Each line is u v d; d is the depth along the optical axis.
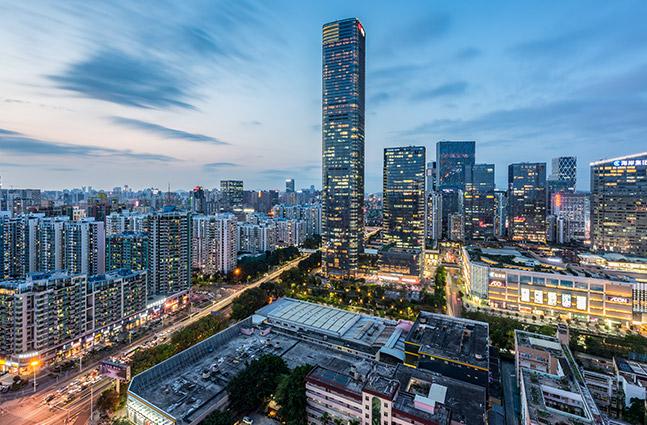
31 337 169.25
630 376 132.62
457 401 107.31
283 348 162.62
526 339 158.25
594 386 137.12
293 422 111.81
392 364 155.38
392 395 103.56
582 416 110.88
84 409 137.88
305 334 183.62
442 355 137.50
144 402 119.81
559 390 118.38
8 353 166.50
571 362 142.25
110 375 135.00
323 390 119.44
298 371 128.62
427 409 99.69
